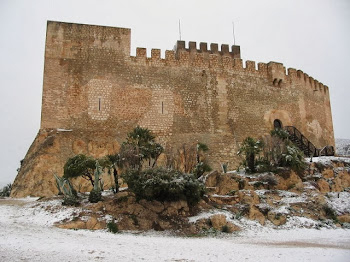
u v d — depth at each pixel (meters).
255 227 22.25
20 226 18.25
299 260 14.23
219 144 38.81
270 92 43.91
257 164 31.25
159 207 22.05
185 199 22.67
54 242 15.48
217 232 20.78
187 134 37.91
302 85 47.34
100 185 26.23
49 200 23.75
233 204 24.64
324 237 20.92
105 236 18.08
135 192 22.09
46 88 34.88
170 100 38.31
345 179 32.94
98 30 37.81
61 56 36.06
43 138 33.53
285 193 27.56
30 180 30.92
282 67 45.53
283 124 43.62
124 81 37.22
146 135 30.56
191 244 17.23
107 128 35.44
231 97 41.12
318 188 30.36
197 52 43.75
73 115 34.88
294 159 30.70
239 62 42.91
